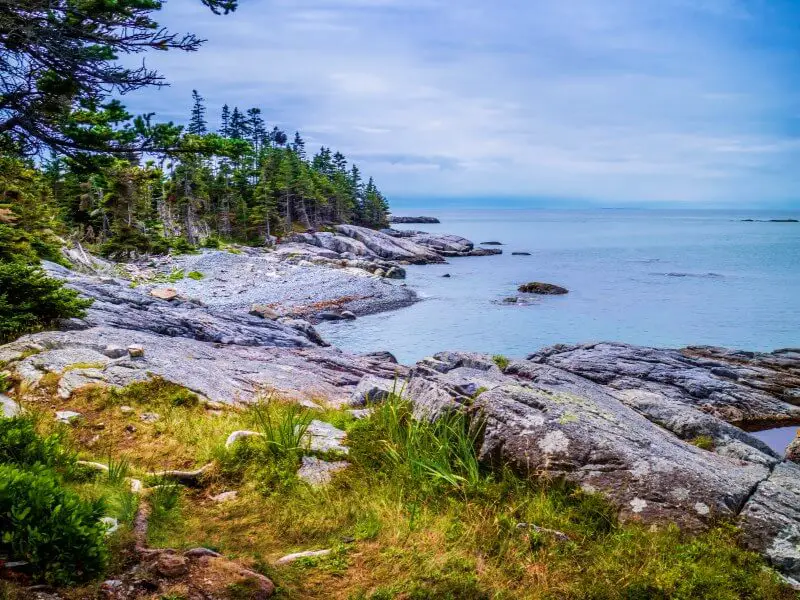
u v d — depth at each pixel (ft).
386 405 35.55
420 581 19.22
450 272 251.19
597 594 19.07
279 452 29.96
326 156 472.44
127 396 37.70
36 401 36.01
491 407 31.04
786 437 64.34
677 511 24.14
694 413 40.91
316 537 22.81
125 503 21.49
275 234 346.33
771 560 21.94
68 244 187.21
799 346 118.32
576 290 192.54
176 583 16.83
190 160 39.73
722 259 296.71
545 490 26.63
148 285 172.65
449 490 26.71
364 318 146.61
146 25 34.73
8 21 30.40
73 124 36.52
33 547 15.65
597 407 33.12
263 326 89.25
